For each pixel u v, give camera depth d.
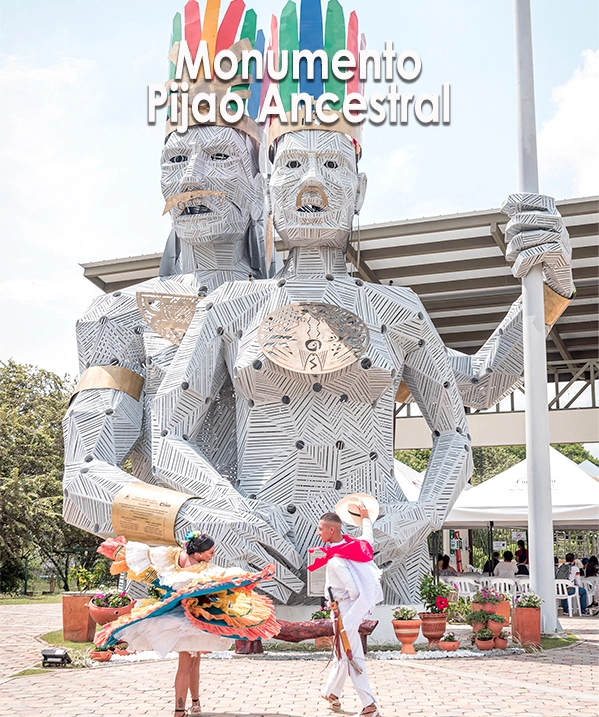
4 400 34.44
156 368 13.95
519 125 13.14
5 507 26.92
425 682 8.29
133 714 6.67
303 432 12.23
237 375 12.41
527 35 13.24
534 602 11.22
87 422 13.37
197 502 11.55
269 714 6.63
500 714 6.61
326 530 6.79
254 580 6.34
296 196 12.93
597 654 10.59
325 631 10.06
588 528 20.03
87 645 11.52
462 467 12.70
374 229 20.91
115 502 11.92
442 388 13.07
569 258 12.95
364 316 12.73
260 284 13.11
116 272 24.06
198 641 6.21
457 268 22.89
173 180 14.59
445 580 18.39
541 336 12.73
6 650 11.30
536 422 12.65
